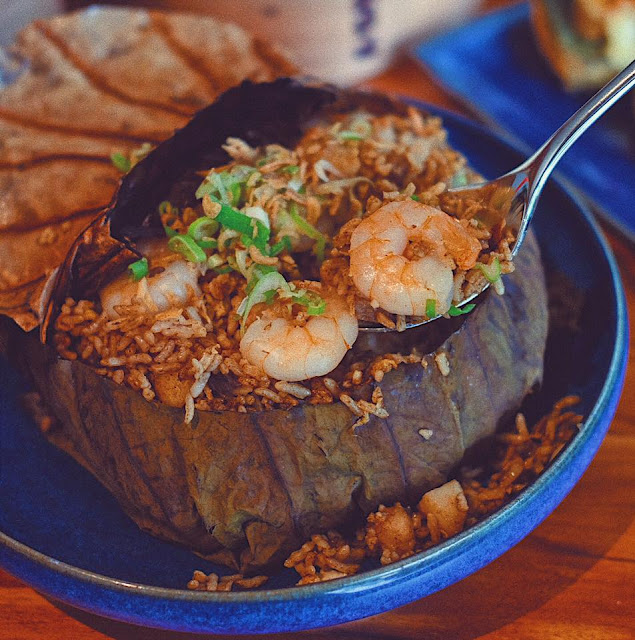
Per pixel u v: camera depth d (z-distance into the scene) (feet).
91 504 1.38
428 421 1.27
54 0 2.09
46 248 1.34
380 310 1.25
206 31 1.62
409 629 1.28
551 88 2.01
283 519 1.27
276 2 1.91
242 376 1.24
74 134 1.48
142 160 1.35
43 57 1.60
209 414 1.24
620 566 1.32
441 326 1.29
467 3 2.15
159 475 1.28
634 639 1.26
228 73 1.55
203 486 1.26
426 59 2.06
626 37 1.90
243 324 1.26
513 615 1.29
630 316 1.63
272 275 1.26
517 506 1.22
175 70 1.57
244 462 1.25
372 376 1.24
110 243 1.28
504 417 1.36
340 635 1.28
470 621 1.28
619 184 1.80
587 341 1.44
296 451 1.25
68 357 1.31
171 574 1.31
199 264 1.32
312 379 1.25
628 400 1.50
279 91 1.45
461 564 1.21
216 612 1.17
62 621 1.31
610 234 1.75
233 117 1.44
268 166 1.36
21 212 1.39
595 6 1.87
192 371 1.24
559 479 1.25
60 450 1.44
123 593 1.18
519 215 1.34
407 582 1.19
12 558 1.23
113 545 1.34
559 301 1.52
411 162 1.39
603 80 1.96
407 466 1.29
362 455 1.26
